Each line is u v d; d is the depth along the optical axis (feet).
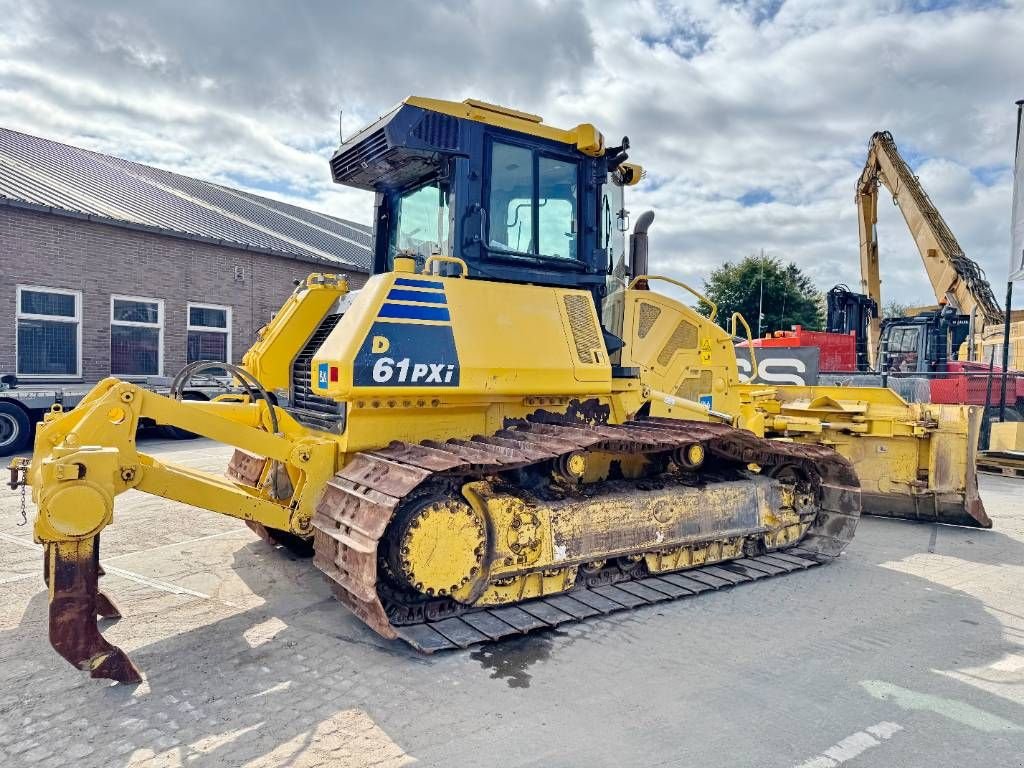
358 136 15.81
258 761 9.11
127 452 12.24
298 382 16.79
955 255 51.80
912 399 39.52
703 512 16.76
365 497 12.31
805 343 46.57
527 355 14.60
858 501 18.60
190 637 13.05
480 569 13.53
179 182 68.13
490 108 15.24
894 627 14.07
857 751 9.50
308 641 12.91
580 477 14.92
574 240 16.71
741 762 9.21
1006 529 22.82
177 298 48.49
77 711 10.35
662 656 12.49
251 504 13.35
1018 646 13.17
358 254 65.05
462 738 9.72
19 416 35.01
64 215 42.27
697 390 21.42
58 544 10.59
